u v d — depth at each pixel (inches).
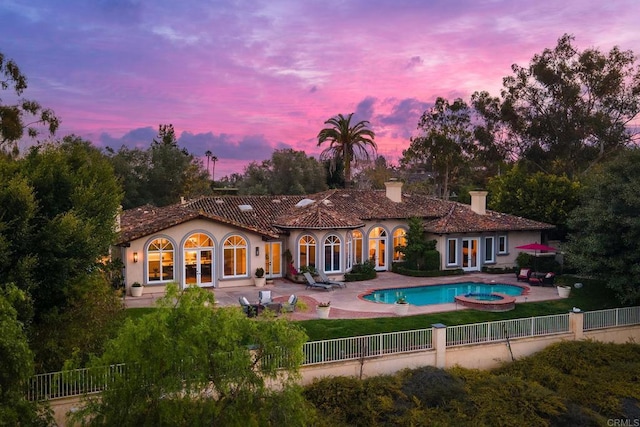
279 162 2719.0
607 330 870.4
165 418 366.9
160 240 1089.4
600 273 987.9
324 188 2765.7
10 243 551.5
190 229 1114.7
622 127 2082.9
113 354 378.9
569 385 712.4
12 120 1237.7
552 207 1525.6
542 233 1578.5
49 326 580.1
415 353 720.3
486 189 2255.2
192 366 368.8
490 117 2301.9
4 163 664.4
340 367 676.1
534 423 623.2
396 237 1441.9
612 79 2032.5
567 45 2098.9
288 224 1230.3
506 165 2357.3
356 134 2092.8
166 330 366.3
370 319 865.5
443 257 1385.3
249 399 388.2
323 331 782.5
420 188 3134.8
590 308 1015.0
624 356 793.6
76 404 537.0
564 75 2108.8
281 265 1283.2
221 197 1440.7
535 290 1185.4
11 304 430.6
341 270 1266.0
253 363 400.8
